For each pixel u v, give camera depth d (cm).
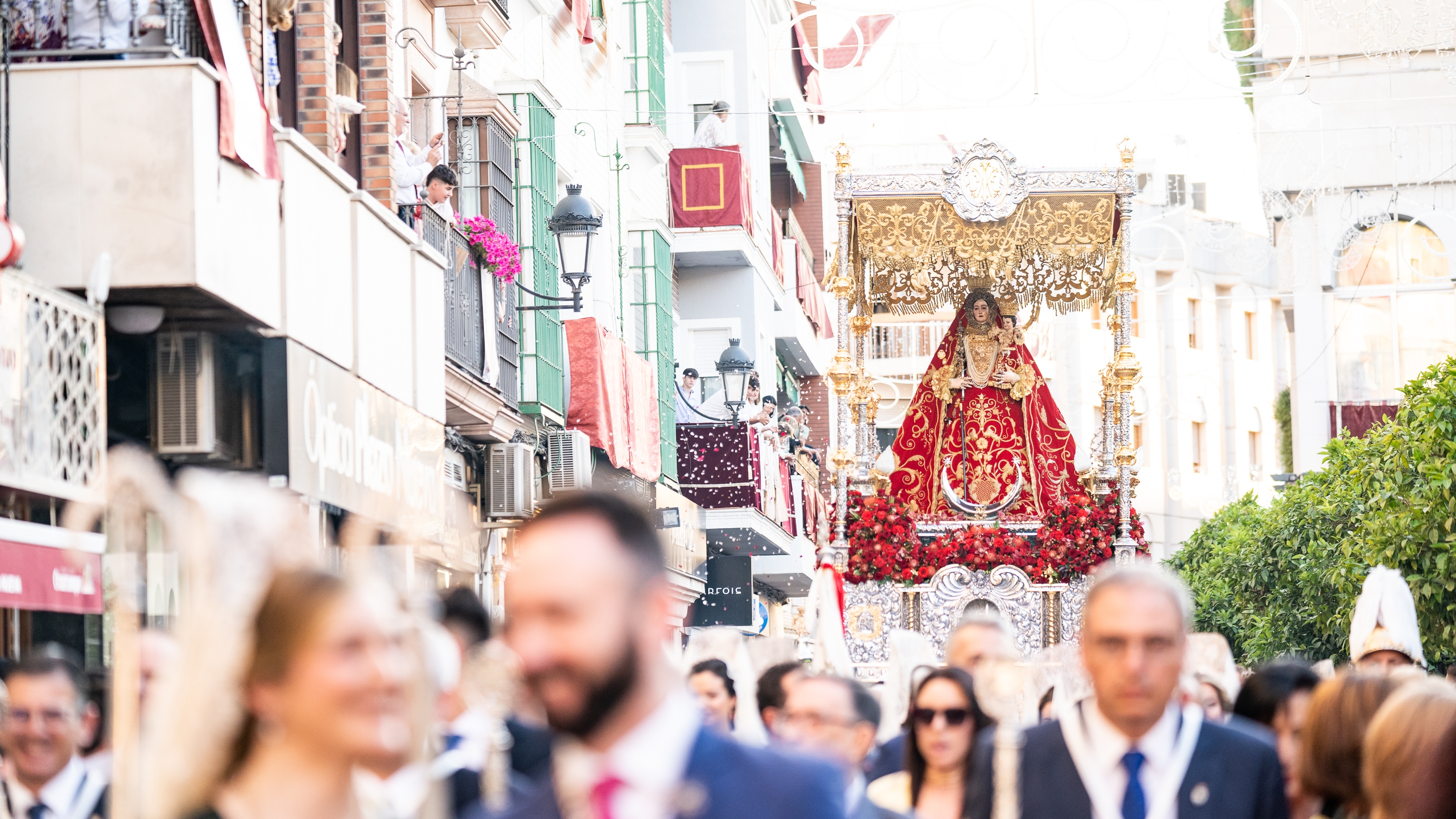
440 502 1689
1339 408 4822
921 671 709
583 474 2219
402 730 393
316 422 1364
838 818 329
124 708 429
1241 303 6312
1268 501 6350
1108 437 1938
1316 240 4797
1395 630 1152
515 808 340
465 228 1895
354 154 1689
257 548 393
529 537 335
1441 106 3478
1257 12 2188
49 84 1178
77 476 1118
